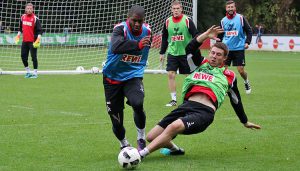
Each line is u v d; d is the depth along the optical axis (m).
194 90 10.83
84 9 39.28
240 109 11.00
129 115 17.03
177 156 11.37
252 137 13.48
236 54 22.77
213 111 10.62
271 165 10.62
